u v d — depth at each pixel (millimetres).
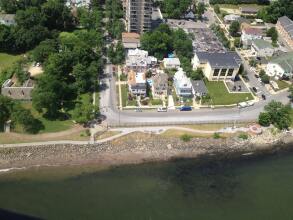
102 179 176250
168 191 173000
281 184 180875
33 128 195750
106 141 194750
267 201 171375
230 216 162750
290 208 168375
